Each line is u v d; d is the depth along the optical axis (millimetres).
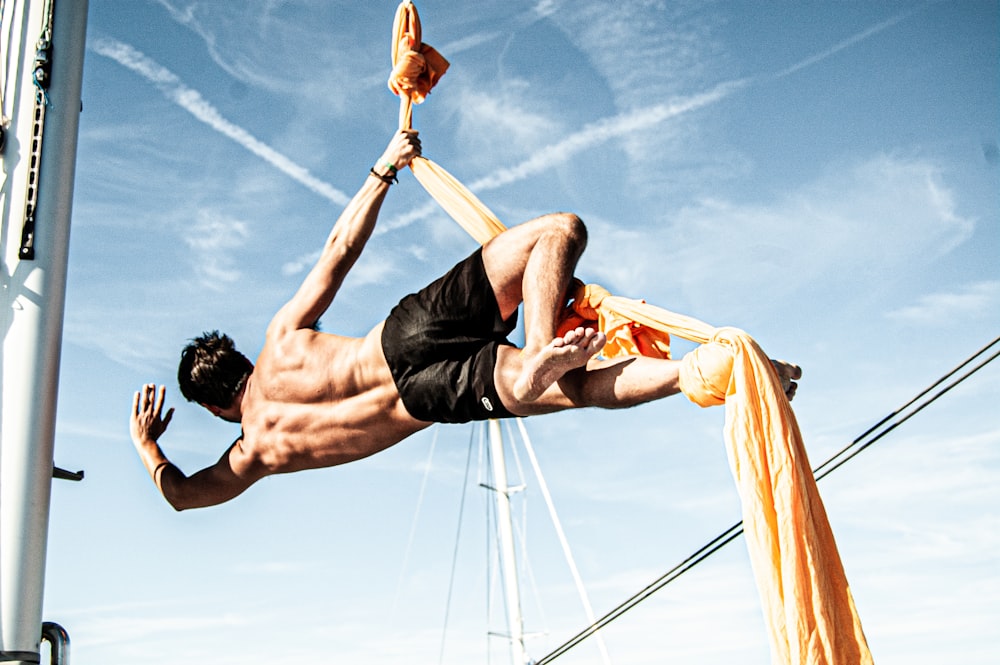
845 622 3740
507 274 4668
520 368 4543
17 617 4488
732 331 4082
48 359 4812
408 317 4797
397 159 5086
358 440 5047
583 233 4625
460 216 5043
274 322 5219
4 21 5184
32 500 4633
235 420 5523
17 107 5074
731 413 3934
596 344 4000
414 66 5270
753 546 3754
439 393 4703
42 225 4930
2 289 4844
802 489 3818
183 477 5500
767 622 3682
